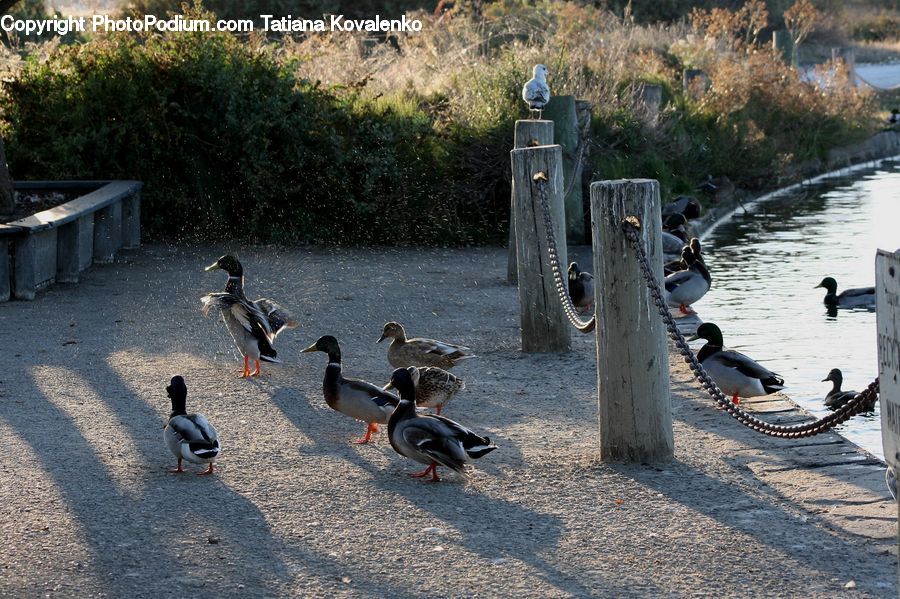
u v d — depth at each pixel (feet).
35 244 45.75
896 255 12.58
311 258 56.54
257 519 21.03
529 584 17.94
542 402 30.32
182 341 37.83
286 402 30.27
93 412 28.99
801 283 52.24
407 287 48.67
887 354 12.92
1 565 18.69
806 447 25.41
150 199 60.85
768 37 173.68
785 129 100.32
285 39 77.77
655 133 74.54
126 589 17.74
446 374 28.45
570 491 22.59
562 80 71.15
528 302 36.37
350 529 20.52
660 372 24.22
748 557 19.03
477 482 23.26
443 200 62.95
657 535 20.11
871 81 154.92
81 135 60.49
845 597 17.38
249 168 60.75
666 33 113.39
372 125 62.08
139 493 22.52
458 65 75.77
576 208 61.82
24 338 37.83
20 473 23.80
